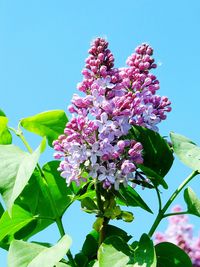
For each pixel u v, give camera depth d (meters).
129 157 0.67
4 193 0.64
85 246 0.74
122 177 0.66
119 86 0.68
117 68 0.70
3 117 0.75
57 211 0.72
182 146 0.69
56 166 0.76
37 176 0.76
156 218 0.70
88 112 0.67
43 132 0.77
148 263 0.63
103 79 0.68
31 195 0.75
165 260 0.67
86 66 0.69
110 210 0.69
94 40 0.70
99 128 0.65
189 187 0.71
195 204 0.70
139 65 0.71
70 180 0.67
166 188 0.70
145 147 0.71
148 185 0.69
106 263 0.64
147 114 0.69
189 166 0.67
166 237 0.91
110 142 0.67
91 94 0.68
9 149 0.68
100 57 0.69
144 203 0.71
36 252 0.65
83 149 0.65
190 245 0.89
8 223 0.74
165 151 0.71
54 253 0.64
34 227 0.76
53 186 0.76
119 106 0.66
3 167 0.65
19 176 0.64
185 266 0.66
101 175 0.66
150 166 0.71
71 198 0.73
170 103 0.70
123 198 0.68
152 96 0.70
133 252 0.65
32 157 0.65
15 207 0.75
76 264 0.70
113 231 0.72
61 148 0.67
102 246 0.65
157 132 0.71
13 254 0.65
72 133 0.66
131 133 0.70
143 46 0.73
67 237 0.66
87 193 0.71
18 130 0.76
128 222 0.71
